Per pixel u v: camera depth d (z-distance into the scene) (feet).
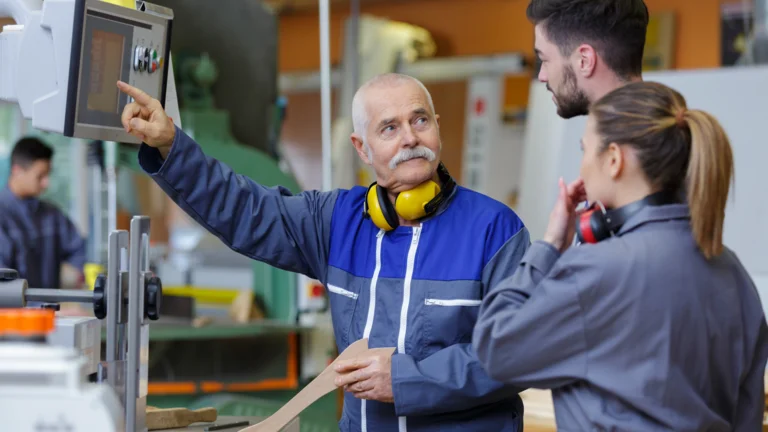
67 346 5.39
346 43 27.81
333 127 25.04
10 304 5.70
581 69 6.61
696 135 5.00
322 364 12.60
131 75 6.10
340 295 6.55
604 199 5.27
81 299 5.79
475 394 5.93
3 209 15.19
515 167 27.09
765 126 12.26
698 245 5.08
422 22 31.01
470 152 27.61
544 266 5.34
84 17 5.55
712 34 25.94
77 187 23.95
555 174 13.33
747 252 12.05
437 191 6.30
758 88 12.38
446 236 6.30
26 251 15.19
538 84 13.75
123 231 5.76
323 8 10.80
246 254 6.81
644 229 5.11
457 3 30.48
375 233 6.54
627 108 5.13
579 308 5.03
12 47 5.78
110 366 5.48
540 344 5.11
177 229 22.61
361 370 5.97
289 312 13.00
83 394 4.00
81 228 23.76
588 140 5.29
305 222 6.81
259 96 12.45
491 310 5.29
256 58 12.32
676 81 12.83
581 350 5.08
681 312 4.98
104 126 5.97
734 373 5.26
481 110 27.48
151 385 11.96
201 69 11.68
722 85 12.56
